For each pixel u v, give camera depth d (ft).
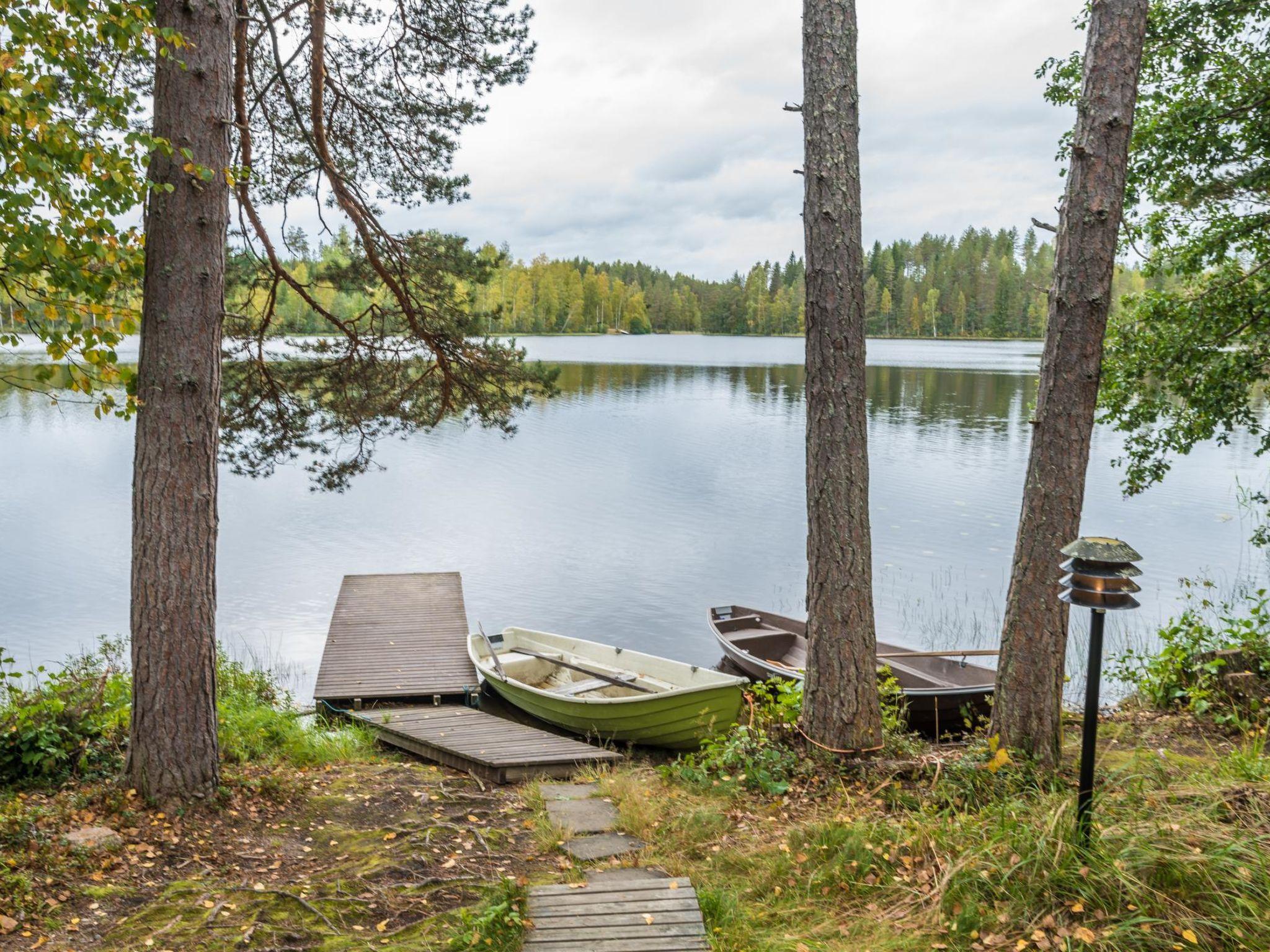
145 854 14.29
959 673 31.14
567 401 127.65
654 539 55.98
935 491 65.26
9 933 11.76
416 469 79.20
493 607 43.55
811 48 18.33
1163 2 28.78
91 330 13.66
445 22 28.53
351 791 18.53
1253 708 22.47
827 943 11.76
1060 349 17.54
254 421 31.09
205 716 16.37
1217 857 11.23
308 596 45.03
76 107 19.22
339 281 31.01
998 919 11.51
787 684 23.68
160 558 15.81
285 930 12.26
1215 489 66.85
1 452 83.10
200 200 15.56
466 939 11.71
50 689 20.42
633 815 16.65
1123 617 39.93
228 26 15.85
